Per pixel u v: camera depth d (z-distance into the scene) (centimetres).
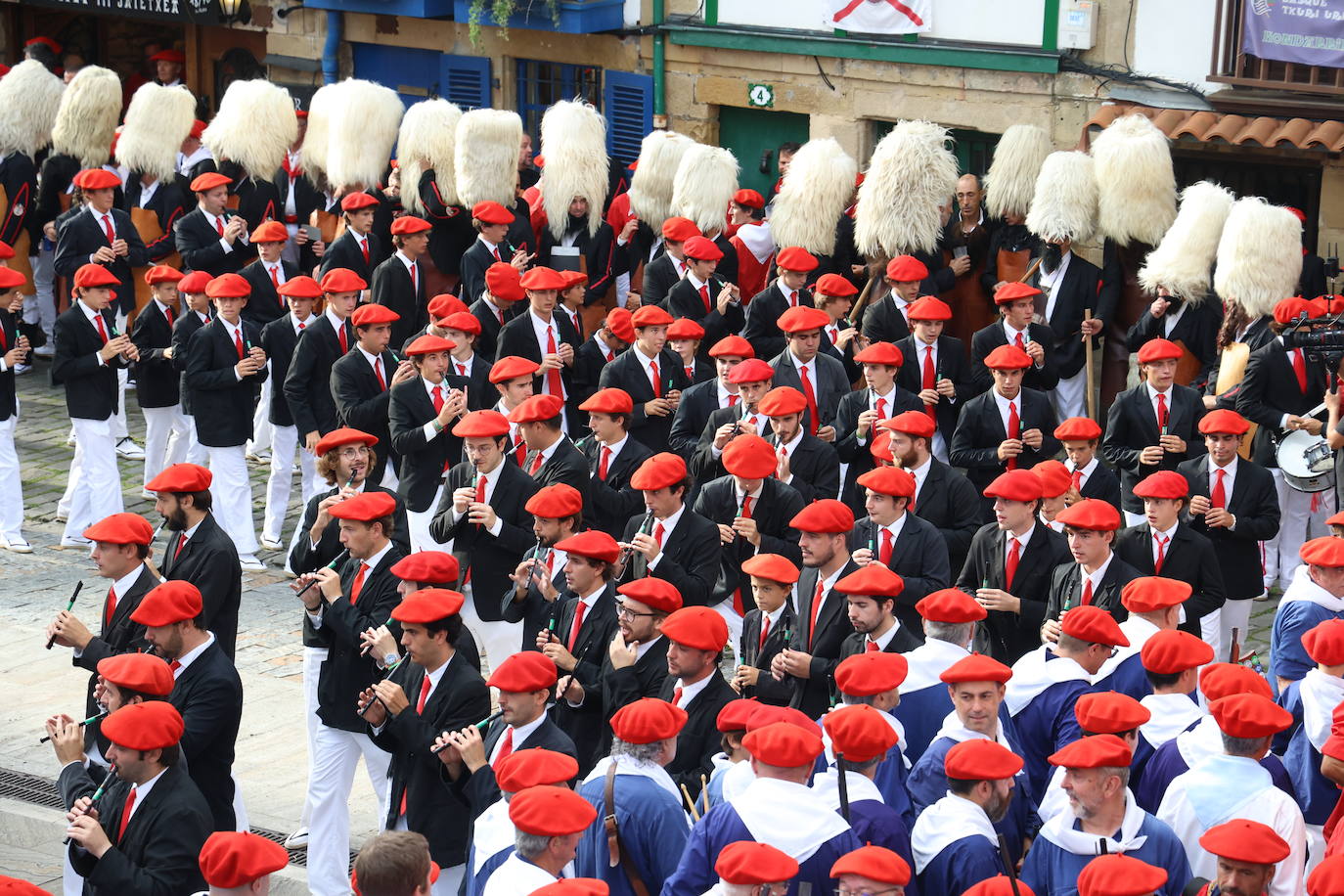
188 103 3497
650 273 2959
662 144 3178
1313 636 1538
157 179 3462
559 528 1917
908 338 2555
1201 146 3136
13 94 3597
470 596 2111
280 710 2280
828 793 1325
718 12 3728
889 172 2850
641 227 3222
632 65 3869
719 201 3070
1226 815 1368
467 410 2481
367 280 3117
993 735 1440
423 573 1730
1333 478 2373
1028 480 1916
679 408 2455
